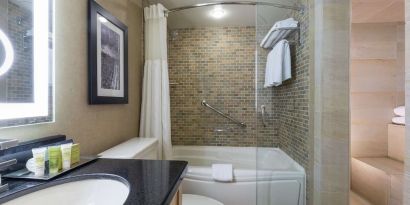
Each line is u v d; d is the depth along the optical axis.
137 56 2.15
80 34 1.28
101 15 1.46
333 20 1.56
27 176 0.78
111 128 1.65
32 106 0.95
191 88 3.14
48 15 1.03
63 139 1.06
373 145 2.72
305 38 1.83
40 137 0.99
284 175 1.93
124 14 1.88
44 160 0.82
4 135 0.83
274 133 2.12
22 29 0.91
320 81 1.59
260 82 2.22
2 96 0.83
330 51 1.57
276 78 2.03
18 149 0.83
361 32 2.68
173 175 0.80
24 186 0.71
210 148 2.98
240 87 3.10
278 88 2.15
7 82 0.85
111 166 0.92
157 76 2.17
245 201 1.95
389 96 2.69
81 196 0.80
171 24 3.03
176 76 3.15
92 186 0.82
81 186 0.81
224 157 2.92
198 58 3.14
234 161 2.89
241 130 3.08
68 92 1.18
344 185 1.57
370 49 2.69
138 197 0.61
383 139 2.71
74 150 0.94
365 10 2.30
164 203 0.59
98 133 1.47
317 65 1.62
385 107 2.70
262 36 2.17
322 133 1.58
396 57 2.66
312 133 1.71
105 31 1.51
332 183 1.58
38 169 0.80
